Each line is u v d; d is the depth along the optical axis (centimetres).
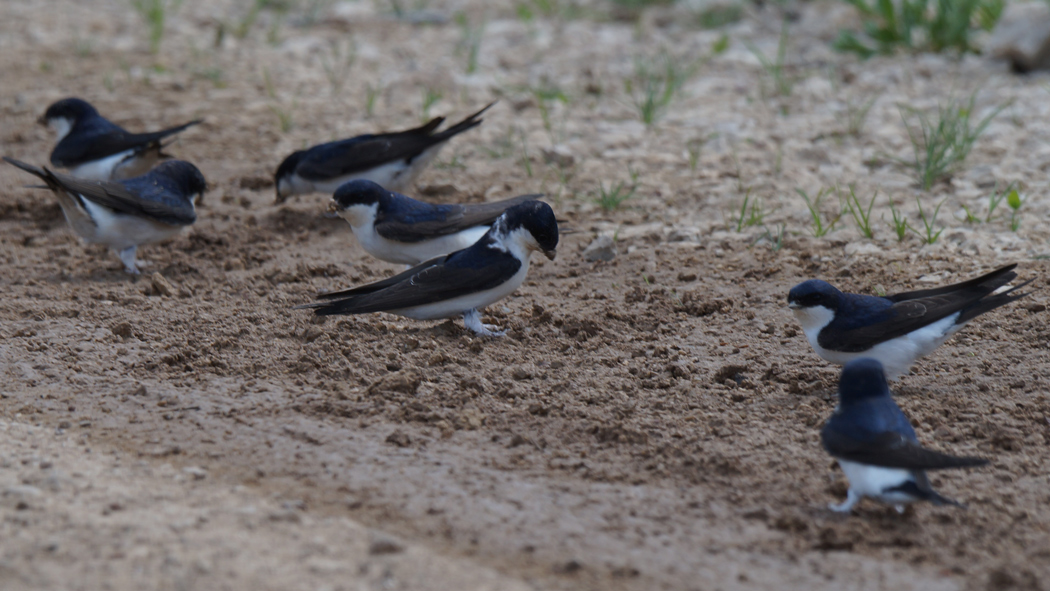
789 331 1204
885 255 1404
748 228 1530
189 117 2088
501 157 1858
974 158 1725
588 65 2347
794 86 2138
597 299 1332
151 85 2280
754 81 2189
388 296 1174
